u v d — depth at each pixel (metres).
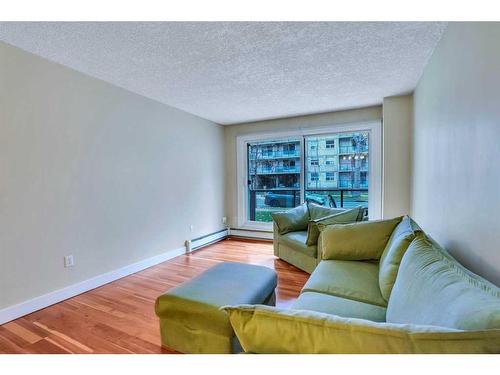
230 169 4.92
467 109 1.40
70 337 1.81
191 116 4.08
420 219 2.67
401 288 1.21
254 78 2.67
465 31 1.43
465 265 1.44
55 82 2.32
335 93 3.15
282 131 4.39
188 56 2.19
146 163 3.27
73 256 2.47
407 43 1.99
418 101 2.75
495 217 1.11
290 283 2.75
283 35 1.87
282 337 0.68
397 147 3.29
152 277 2.96
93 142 2.65
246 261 3.51
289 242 3.24
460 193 1.51
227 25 1.74
